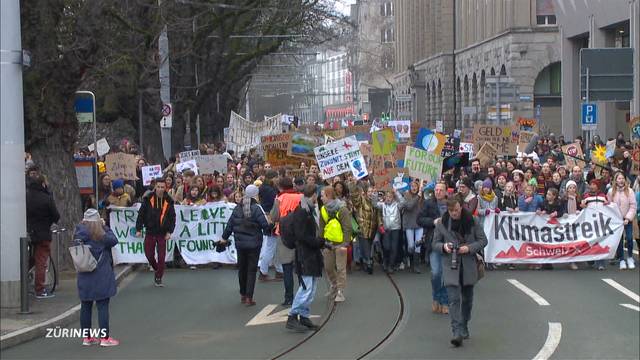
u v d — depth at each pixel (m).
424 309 13.50
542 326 11.95
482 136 28.22
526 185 18.17
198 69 39.84
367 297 14.70
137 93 29.83
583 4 47.66
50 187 17.41
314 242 11.96
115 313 13.51
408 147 18.48
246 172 23.20
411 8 115.75
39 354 10.78
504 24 69.25
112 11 24.00
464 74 87.00
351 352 10.64
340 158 18.70
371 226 17.20
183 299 14.74
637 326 11.84
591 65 28.73
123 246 18.86
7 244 13.17
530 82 66.00
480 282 16.05
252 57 42.69
